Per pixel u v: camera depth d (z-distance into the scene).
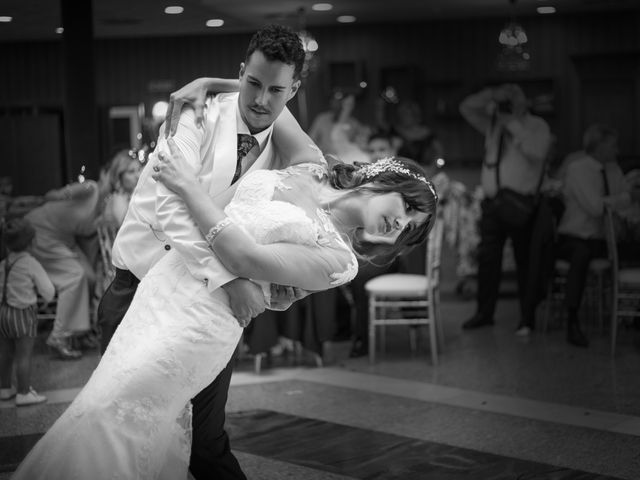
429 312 6.64
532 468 4.28
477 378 6.20
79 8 8.32
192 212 2.70
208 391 2.99
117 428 2.66
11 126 14.06
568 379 6.12
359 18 13.24
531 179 7.79
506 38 12.27
